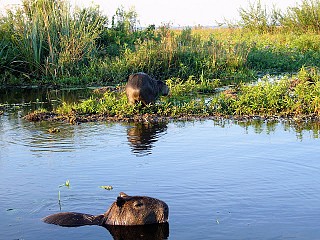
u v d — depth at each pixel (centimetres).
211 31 3173
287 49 2469
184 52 2092
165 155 932
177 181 785
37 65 2067
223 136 1070
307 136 1049
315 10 3139
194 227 627
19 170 863
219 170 836
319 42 2600
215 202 700
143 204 650
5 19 2180
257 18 3269
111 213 656
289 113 1272
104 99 1479
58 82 1975
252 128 1139
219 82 1873
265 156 910
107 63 2070
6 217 668
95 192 749
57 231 628
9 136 1112
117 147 997
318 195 718
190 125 1186
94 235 618
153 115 1298
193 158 908
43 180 808
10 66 2081
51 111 1406
